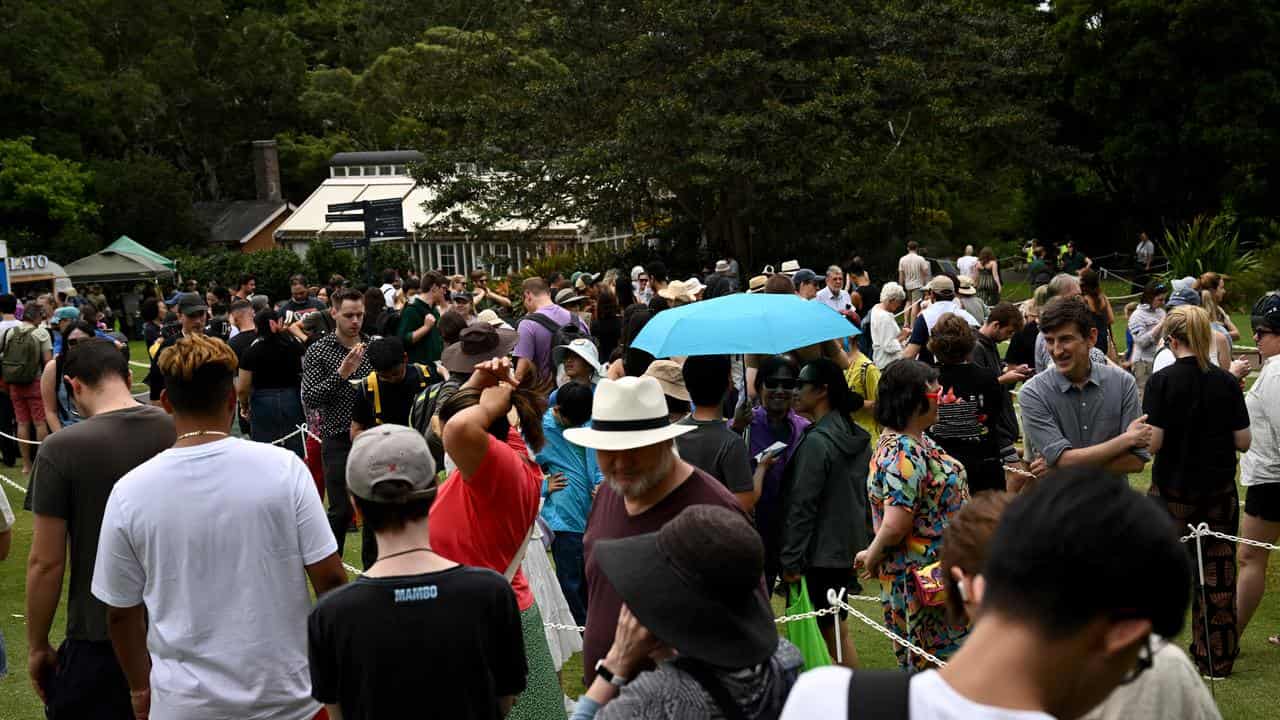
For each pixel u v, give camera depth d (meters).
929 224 37.34
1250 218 38.81
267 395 10.51
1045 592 1.58
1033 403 6.31
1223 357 9.39
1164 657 2.59
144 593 3.95
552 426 6.93
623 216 34.91
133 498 3.89
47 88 56.34
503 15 60.28
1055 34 39.09
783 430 6.27
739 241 35.19
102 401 4.61
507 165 33.62
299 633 4.00
